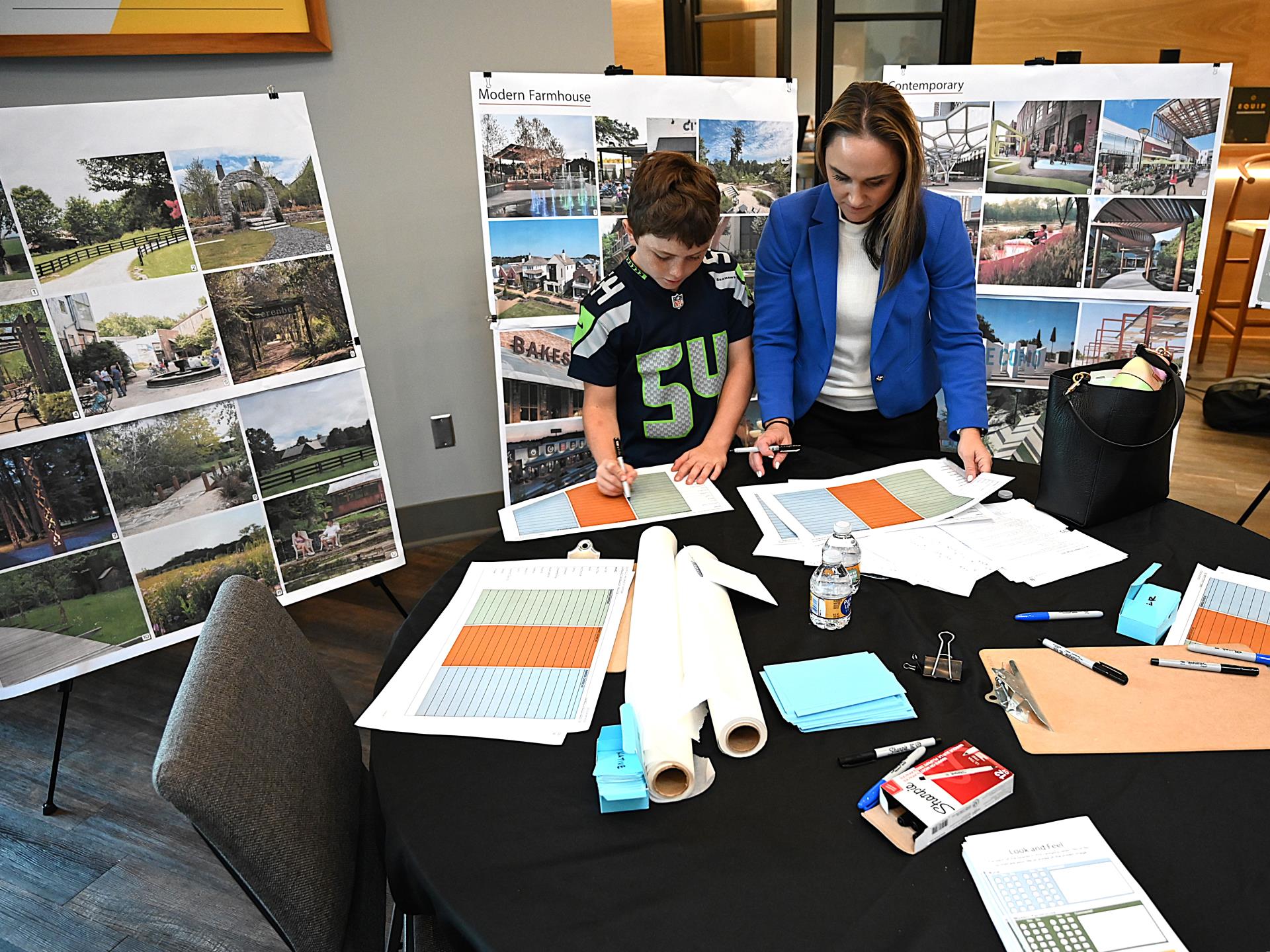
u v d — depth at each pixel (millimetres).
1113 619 1045
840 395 1772
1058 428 1287
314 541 1964
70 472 1653
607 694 960
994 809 772
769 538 1285
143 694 2166
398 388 2609
